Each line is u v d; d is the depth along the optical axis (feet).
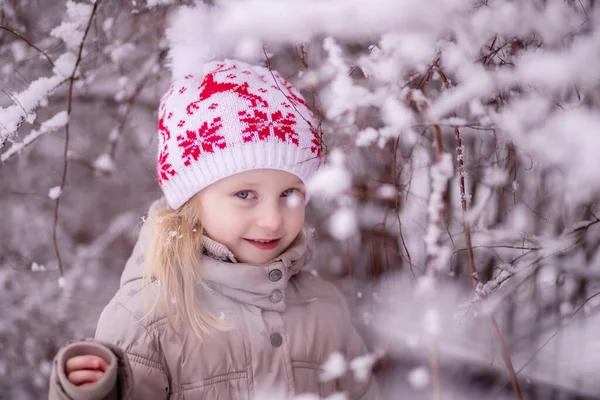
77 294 7.45
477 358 5.11
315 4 2.82
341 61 3.51
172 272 4.18
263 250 4.31
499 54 3.51
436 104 3.27
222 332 4.17
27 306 6.76
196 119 4.19
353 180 5.39
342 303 5.03
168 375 4.07
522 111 3.13
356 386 4.90
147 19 5.36
